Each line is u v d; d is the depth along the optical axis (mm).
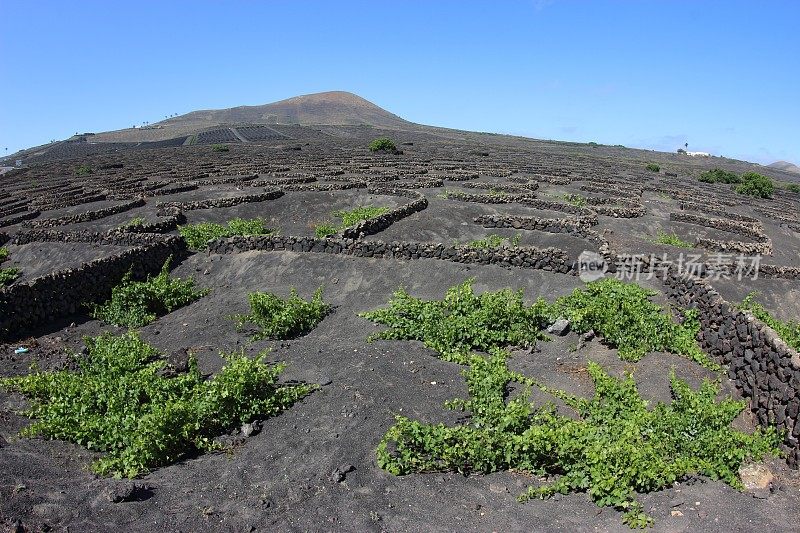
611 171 64688
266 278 21875
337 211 33250
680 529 7402
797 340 13922
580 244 23406
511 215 28766
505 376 12062
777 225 35594
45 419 10469
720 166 107938
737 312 13484
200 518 7602
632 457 8461
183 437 9695
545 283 19531
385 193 35625
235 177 45125
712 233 30438
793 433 9602
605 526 7598
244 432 10328
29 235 27656
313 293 20031
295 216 32531
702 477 8727
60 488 8109
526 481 8828
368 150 79688
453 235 26484
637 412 10375
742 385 12211
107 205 36312
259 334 15953
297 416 10820
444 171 49844
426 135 137625
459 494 8422
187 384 11664
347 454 9383
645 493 8320
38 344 16422
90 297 19938
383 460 9062
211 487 8438
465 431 9359
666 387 12289
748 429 10836
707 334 14680
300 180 40781
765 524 7504
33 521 7133
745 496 8242
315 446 9633
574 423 9641
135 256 22297
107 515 7508
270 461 9258
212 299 20344
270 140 109312
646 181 56000
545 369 13281
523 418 9953
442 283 20031
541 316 15562
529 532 7469
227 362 13492
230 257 23938
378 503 8125
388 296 19344
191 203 33125
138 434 9398
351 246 22594
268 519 7656
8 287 17359
